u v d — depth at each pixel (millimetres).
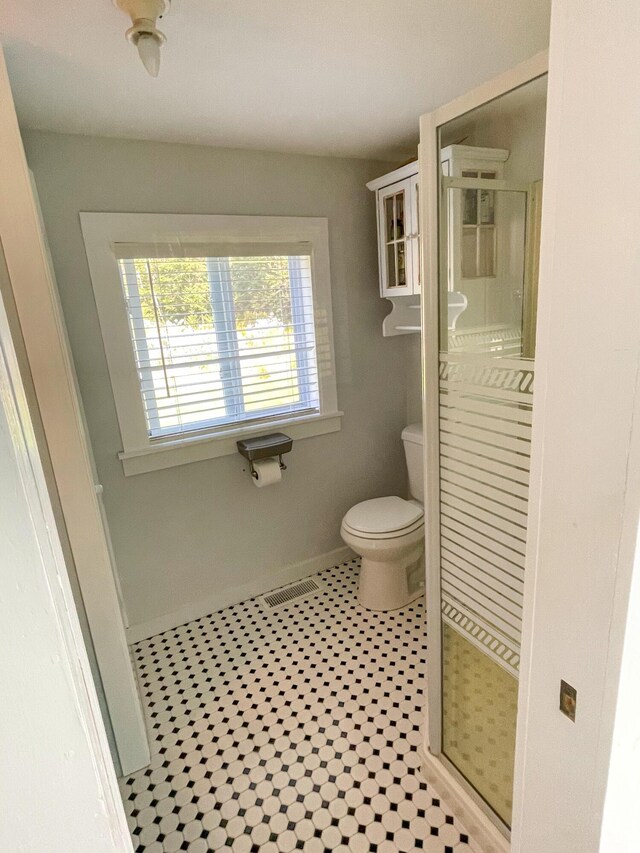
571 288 464
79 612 1328
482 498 1046
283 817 1334
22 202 1085
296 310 2229
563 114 441
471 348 1013
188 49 1169
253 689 1792
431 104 1577
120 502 1963
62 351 1195
